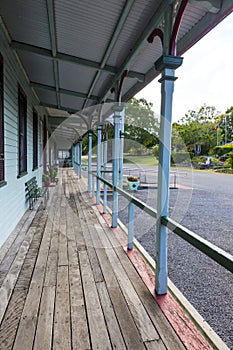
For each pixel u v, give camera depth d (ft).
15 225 12.58
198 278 8.08
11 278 7.47
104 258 9.04
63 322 5.58
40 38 10.31
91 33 9.11
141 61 10.39
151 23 7.26
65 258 8.97
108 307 6.14
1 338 5.08
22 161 14.62
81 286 7.09
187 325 5.53
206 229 11.66
